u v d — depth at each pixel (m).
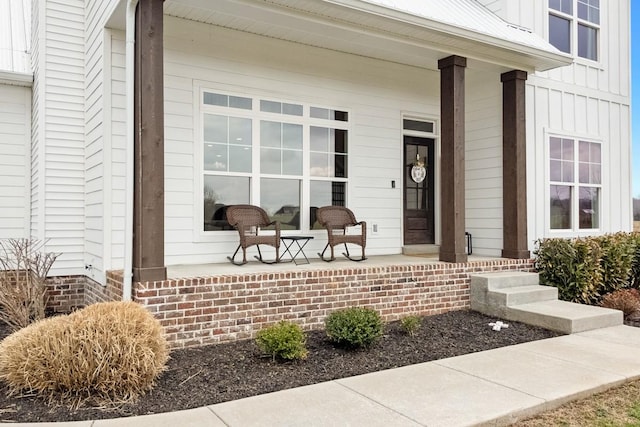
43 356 3.58
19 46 8.91
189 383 3.89
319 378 4.07
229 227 6.80
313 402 3.51
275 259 7.06
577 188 8.85
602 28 9.47
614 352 4.84
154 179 4.75
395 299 6.20
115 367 3.59
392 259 7.26
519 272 7.21
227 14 5.78
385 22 5.90
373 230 8.12
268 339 4.41
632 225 9.80
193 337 4.84
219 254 6.68
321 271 5.66
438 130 8.94
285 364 4.40
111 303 4.03
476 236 8.38
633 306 6.71
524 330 5.79
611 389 3.95
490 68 7.49
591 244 7.39
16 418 3.22
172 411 3.36
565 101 8.76
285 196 7.28
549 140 8.47
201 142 6.57
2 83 7.70
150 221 4.70
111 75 5.92
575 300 7.18
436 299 6.55
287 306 5.41
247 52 6.91
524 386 3.85
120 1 5.06
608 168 9.41
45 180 6.92
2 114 7.71
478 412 3.33
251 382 3.95
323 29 6.03
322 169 7.62
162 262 4.77
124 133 5.98
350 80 7.85
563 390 3.76
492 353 4.80
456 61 6.82
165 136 6.33
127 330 3.70
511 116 7.59
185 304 4.80
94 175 6.44
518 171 7.53
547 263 7.43
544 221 8.30
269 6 5.41
